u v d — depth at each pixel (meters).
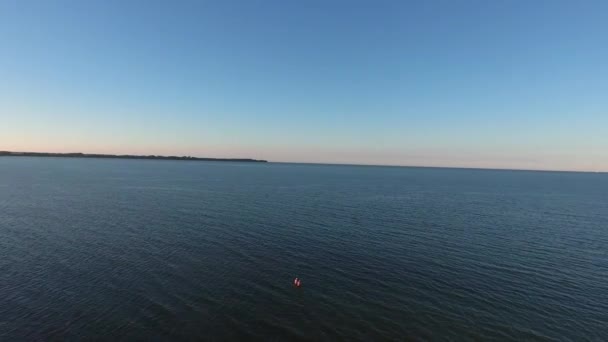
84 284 28.92
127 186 105.88
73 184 107.12
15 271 31.23
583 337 23.66
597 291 30.97
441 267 36.12
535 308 27.52
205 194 91.19
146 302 26.11
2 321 22.81
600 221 64.50
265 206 72.44
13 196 76.56
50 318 23.41
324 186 130.50
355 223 56.91
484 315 26.16
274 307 26.28
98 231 46.50
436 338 22.94
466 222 60.59
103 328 22.44
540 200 99.62
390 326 24.22
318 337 22.61
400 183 162.50
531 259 39.50
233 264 35.12
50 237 42.78
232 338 21.98
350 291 29.64
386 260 37.88
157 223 52.50
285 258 37.50
